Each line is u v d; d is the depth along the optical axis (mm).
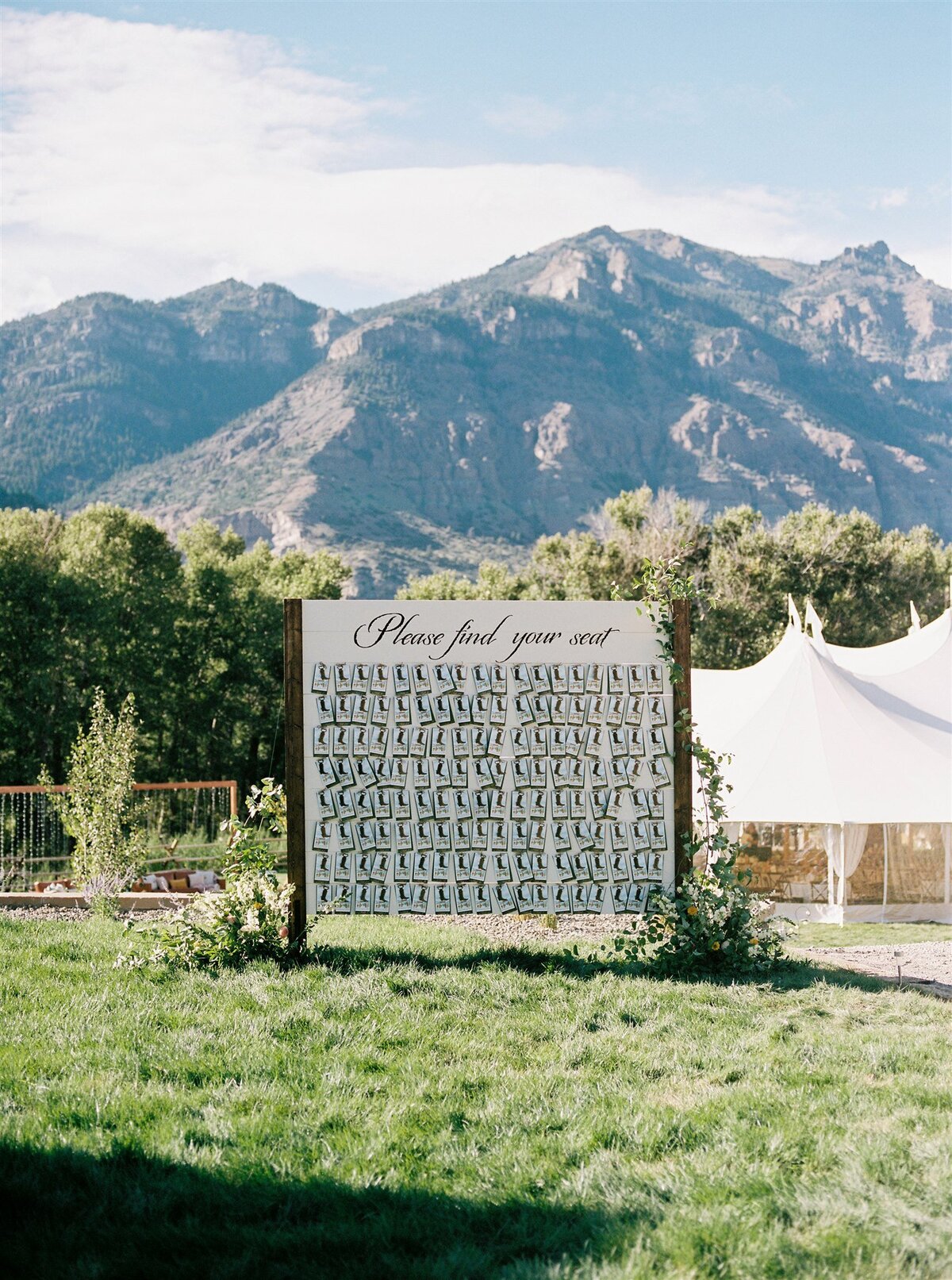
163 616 37406
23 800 17453
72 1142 4719
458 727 9070
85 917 11398
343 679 9031
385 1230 4043
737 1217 4051
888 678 21812
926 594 42906
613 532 44406
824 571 41156
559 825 9047
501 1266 3818
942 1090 5406
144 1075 5641
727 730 20078
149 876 14438
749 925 8844
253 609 40781
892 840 18156
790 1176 4430
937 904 18109
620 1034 6531
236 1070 5742
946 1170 4434
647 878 9047
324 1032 6457
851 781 18391
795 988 7965
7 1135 4785
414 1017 6793
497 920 11938
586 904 9000
